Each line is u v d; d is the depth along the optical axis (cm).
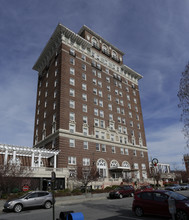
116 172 4572
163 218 1277
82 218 829
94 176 3231
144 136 5994
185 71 1883
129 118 5744
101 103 5072
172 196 1279
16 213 1716
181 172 7969
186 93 1838
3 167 2388
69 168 3684
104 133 4747
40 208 1961
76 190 3036
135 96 6438
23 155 3788
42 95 5303
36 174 3100
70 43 5000
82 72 4953
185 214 1142
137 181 4594
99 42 5900
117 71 6106
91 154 4206
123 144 5088
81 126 4316
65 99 4266
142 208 1360
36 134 5025
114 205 1991
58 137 3862
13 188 2555
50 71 5119
